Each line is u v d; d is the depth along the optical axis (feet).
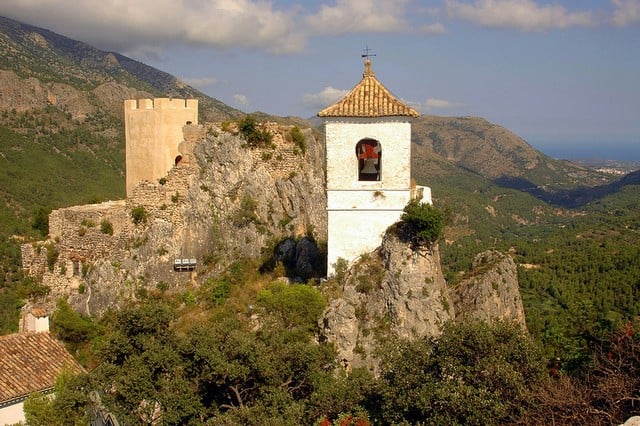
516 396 58.49
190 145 143.33
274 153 144.87
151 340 74.28
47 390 86.94
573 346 82.23
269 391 72.13
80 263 134.00
